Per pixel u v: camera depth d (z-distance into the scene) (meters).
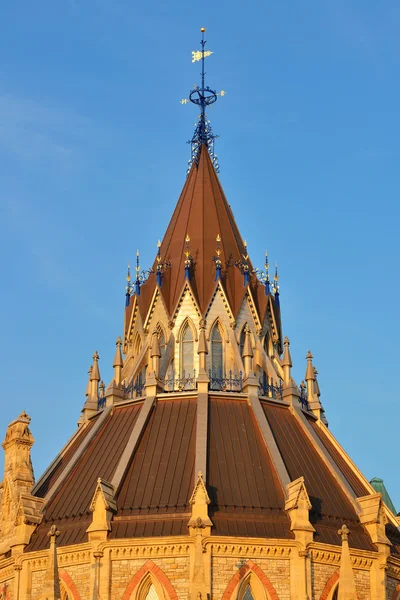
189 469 119.62
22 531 119.88
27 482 126.56
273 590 111.44
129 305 147.38
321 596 113.19
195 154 155.75
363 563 117.69
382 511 121.56
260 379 138.38
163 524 114.38
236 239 148.00
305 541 113.38
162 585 111.00
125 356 146.12
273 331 145.12
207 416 125.44
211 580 110.69
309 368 140.88
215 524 113.56
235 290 142.25
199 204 148.38
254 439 124.88
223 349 138.75
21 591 117.12
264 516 115.62
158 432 125.38
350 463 133.12
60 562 115.12
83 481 123.56
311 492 121.31
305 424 131.38
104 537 113.19
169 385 134.88
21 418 129.88
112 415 133.25
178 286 142.00
